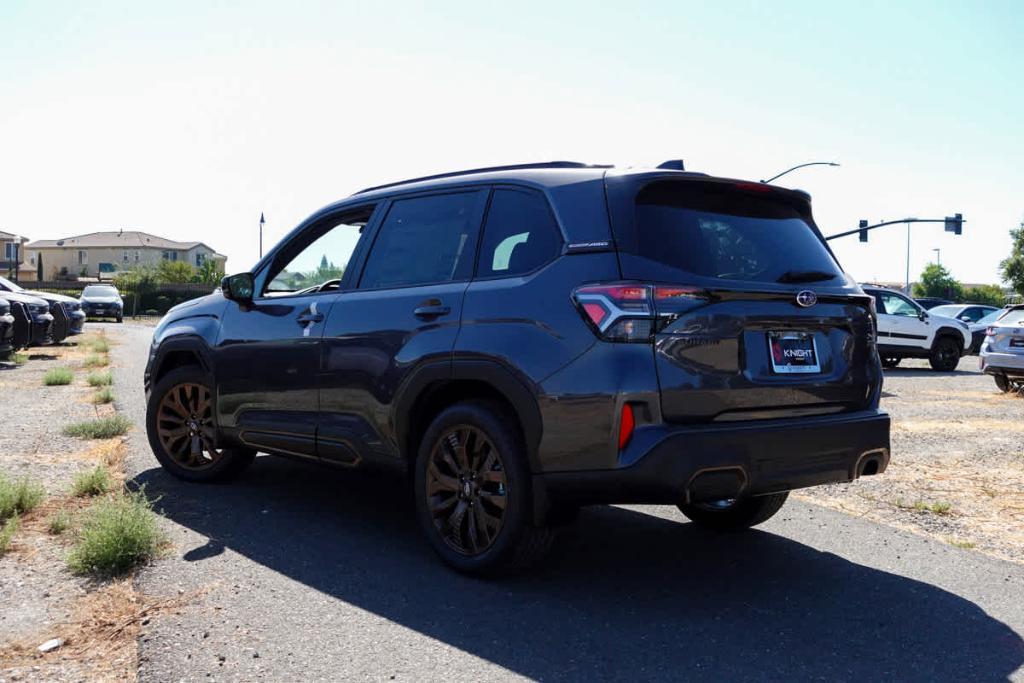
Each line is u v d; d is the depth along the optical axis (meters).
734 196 3.93
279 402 4.92
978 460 7.37
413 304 4.19
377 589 3.71
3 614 3.33
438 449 4.03
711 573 4.06
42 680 2.78
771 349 3.67
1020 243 48.66
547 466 3.57
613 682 2.87
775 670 3.00
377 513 4.98
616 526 4.89
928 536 4.89
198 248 103.88
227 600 3.52
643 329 3.38
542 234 3.82
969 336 19.19
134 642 3.09
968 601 3.75
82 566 3.82
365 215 4.83
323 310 4.68
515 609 3.52
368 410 4.35
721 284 3.53
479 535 3.90
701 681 2.89
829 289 3.90
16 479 5.46
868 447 3.86
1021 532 5.04
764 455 3.51
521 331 3.68
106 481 5.34
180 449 5.72
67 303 19.64
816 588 3.88
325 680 2.82
